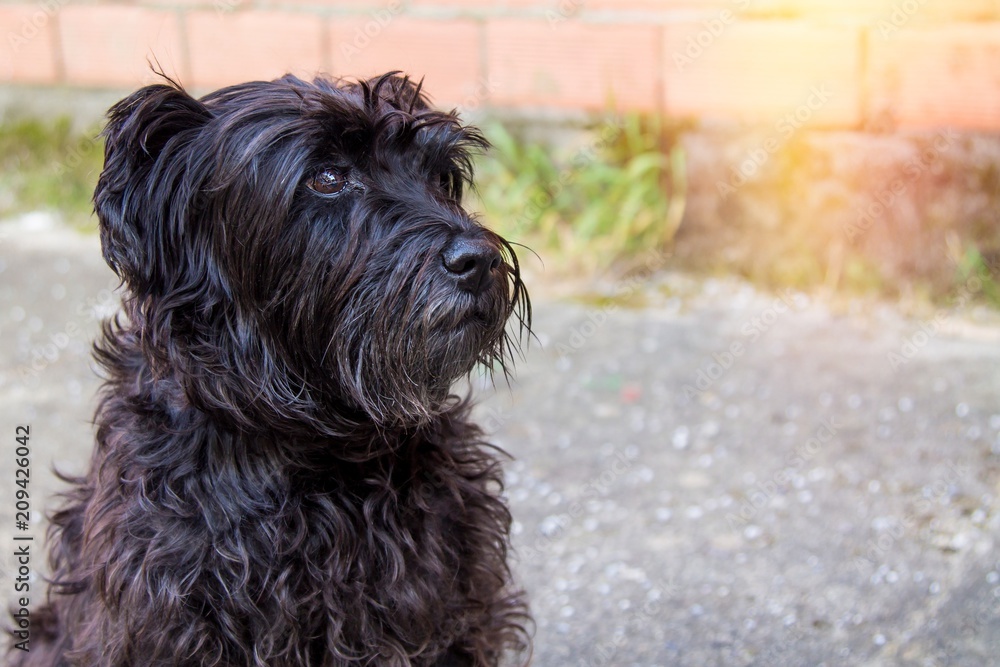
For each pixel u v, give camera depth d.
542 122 2.61
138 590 1.51
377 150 1.54
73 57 2.86
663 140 2.54
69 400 2.22
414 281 1.52
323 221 1.53
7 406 2.20
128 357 1.60
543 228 2.60
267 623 1.53
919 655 1.74
